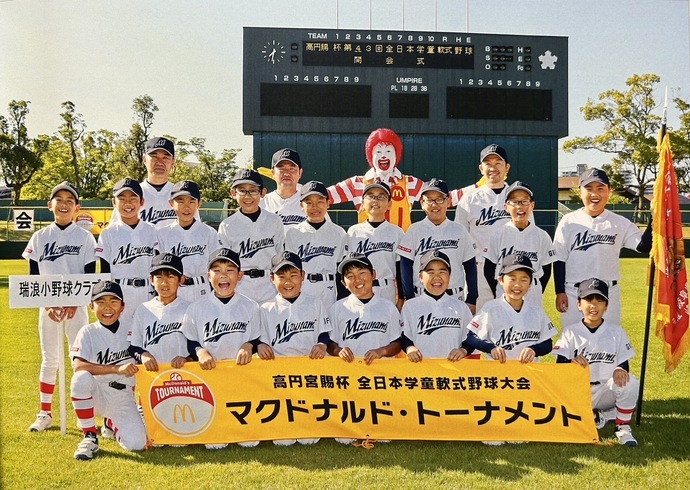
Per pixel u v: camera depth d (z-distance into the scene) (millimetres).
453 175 21266
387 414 4852
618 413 4922
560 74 19734
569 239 5852
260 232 5883
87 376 4715
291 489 3951
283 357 4898
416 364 4910
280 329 5172
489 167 6438
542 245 5895
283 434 4801
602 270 5734
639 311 11461
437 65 19312
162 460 4500
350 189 8102
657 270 5391
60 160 34688
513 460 4465
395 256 5996
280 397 4848
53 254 5715
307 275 5914
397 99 19250
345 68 19062
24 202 27719
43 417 5234
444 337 5184
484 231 6402
